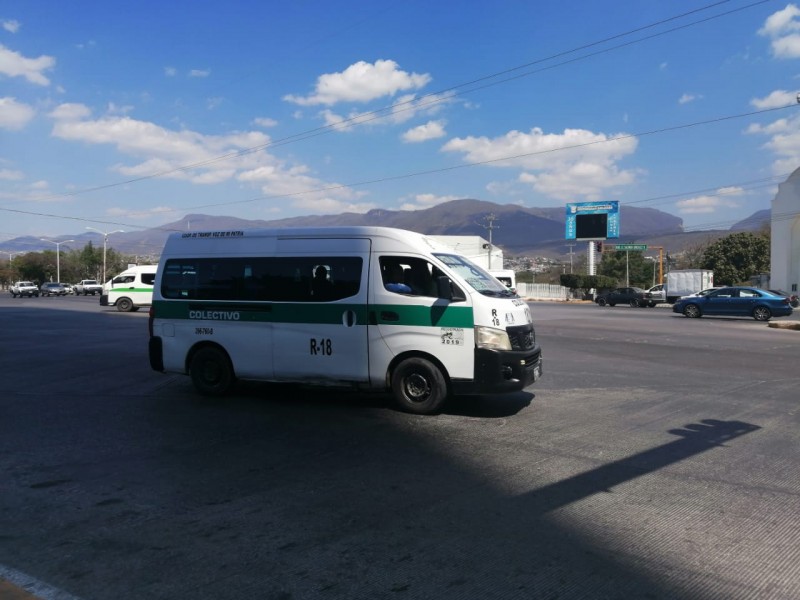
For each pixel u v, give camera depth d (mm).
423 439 6676
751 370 11719
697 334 19703
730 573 3637
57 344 16391
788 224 46906
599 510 4617
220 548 4016
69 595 3439
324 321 8227
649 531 4230
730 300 27812
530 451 6188
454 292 7641
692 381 10430
